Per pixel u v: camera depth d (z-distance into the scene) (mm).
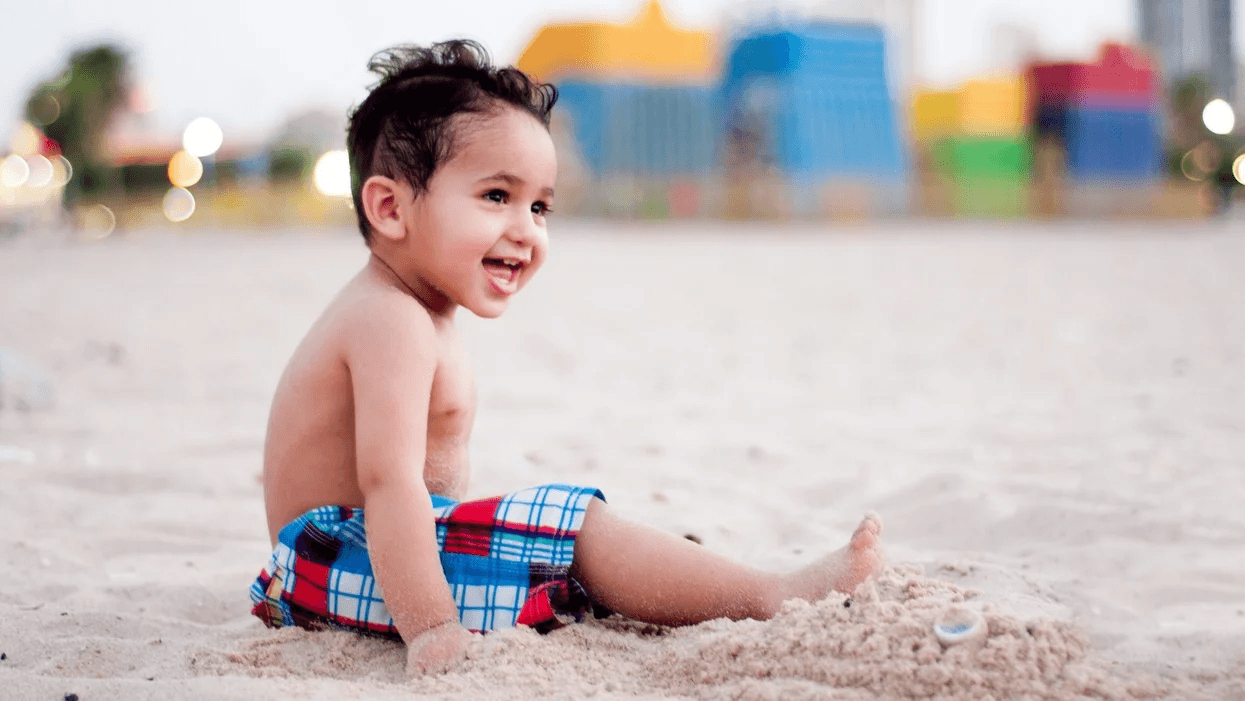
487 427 4590
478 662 1819
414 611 1876
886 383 5840
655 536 2018
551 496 2012
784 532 3033
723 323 8898
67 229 27547
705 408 5098
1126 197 30438
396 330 1958
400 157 1994
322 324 2074
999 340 7574
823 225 27500
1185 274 13039
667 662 1834
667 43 28828
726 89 29141
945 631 1706
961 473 3414
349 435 2039
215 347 7137
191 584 2564
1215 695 1753
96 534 2982
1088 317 8867
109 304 9867
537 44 29297
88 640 2061
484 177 1985
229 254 17469
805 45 28031
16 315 8867
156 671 1922
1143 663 1898
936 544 2896
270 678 1801
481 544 1979
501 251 2016
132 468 3639
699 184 28172
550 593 1938
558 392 5582
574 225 27016
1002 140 31656
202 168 31875
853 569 1949
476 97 2002
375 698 1683
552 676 1784
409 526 1889
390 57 2107
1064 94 31422
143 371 6031
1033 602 2139
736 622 1954
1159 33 76500
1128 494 3215
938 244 20219
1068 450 3961
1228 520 2928
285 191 29812
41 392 4812
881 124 28844
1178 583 2473
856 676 1687
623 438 4359
